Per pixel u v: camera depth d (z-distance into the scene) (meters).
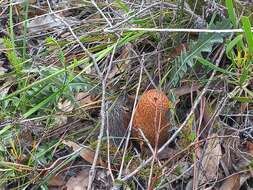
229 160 0.67
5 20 0.95
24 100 0.72
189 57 0.71
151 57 0.78
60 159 0.68
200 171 0.65
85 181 0.68
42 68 0.74
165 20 0.81
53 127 0.73
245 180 0.65
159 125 0.63
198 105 0.72
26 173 0.68
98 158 0.69
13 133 0.71
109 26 0.76
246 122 0.70
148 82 0.76
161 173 0.63
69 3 0.94
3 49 0.82
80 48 0.83
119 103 0.73
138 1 0.86
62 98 0.76
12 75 0.78
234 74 0.69
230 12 0.67
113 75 0.78
